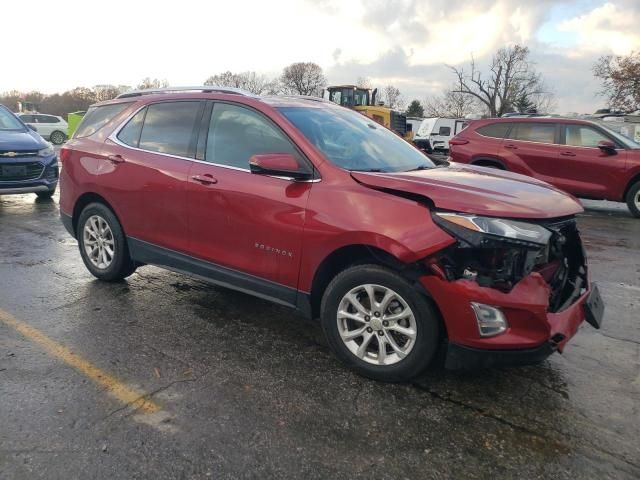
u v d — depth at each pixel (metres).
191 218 4.03
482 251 2.83
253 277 3.72
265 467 2.46
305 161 3.49
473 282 2.85
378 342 3.21
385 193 3.15
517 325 2.83
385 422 2.83
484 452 2.61
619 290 5.21
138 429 2.71
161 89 4.68
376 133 4.34
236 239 3.76
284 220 3.46
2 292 4.67
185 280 5.11
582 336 4.04
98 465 2.44
